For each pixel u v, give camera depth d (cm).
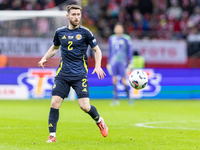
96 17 6819
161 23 6919
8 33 5291
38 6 6494
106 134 2020
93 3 7000
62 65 1948
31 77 5219
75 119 3086
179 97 5688
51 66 5203
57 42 2003
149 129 2516
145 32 6069
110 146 1819
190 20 7100
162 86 5653
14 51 5256
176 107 4306
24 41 5284
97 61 1969
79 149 1722
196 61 5922
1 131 2380
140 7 7044
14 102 4734
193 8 7269
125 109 4000
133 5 7019
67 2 6381
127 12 6944
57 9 6419
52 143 1894
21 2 6506
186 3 7288
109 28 6594
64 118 3150
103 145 1850
